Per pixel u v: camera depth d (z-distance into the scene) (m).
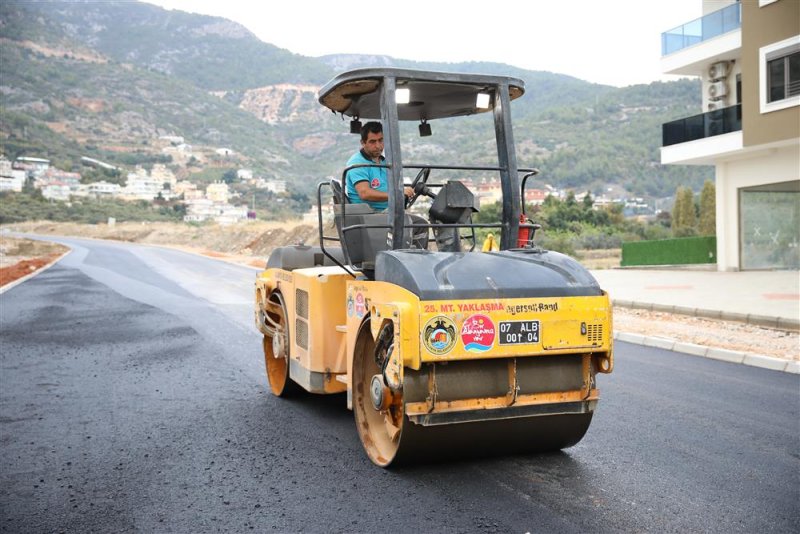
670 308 15.36
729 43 26.84
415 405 4.86
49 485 5.23
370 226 5.58
